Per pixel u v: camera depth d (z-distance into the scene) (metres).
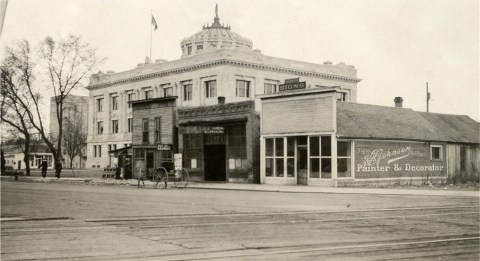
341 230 11.73
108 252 8.75
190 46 98.62
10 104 55.91
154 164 45.53
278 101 35.97
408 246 9.60
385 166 35.34
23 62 54.22
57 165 50.97
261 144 36.94
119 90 98.81
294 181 34.94
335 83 90.12
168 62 86.62
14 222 12.90
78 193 26.31
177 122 43.75
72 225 12.34
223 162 41.09
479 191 28.08
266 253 8.75
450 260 8.32
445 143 39.75
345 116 34.91
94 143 104.75
